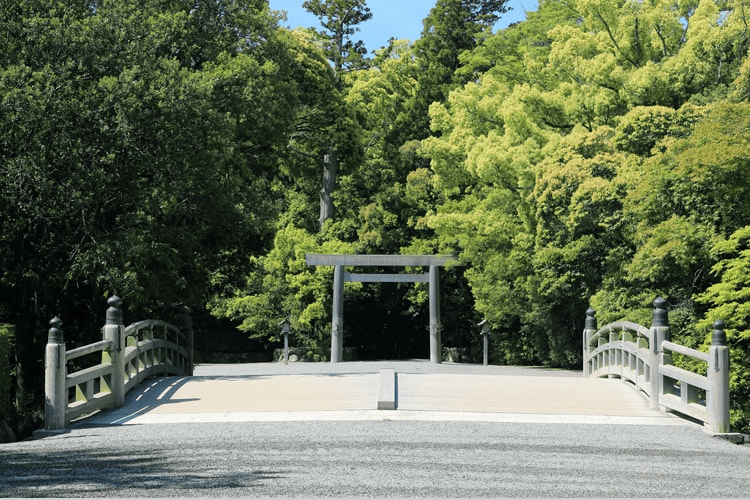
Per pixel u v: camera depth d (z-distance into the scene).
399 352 59.94
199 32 29.17
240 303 51.94
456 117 43.25
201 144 25.06
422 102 60.12
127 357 16.31
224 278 31.12
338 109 43.91
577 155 31.14
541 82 41.50
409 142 56.16
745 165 22.44
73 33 23.30
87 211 22.98
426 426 12.72
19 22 23.23
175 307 27.75
